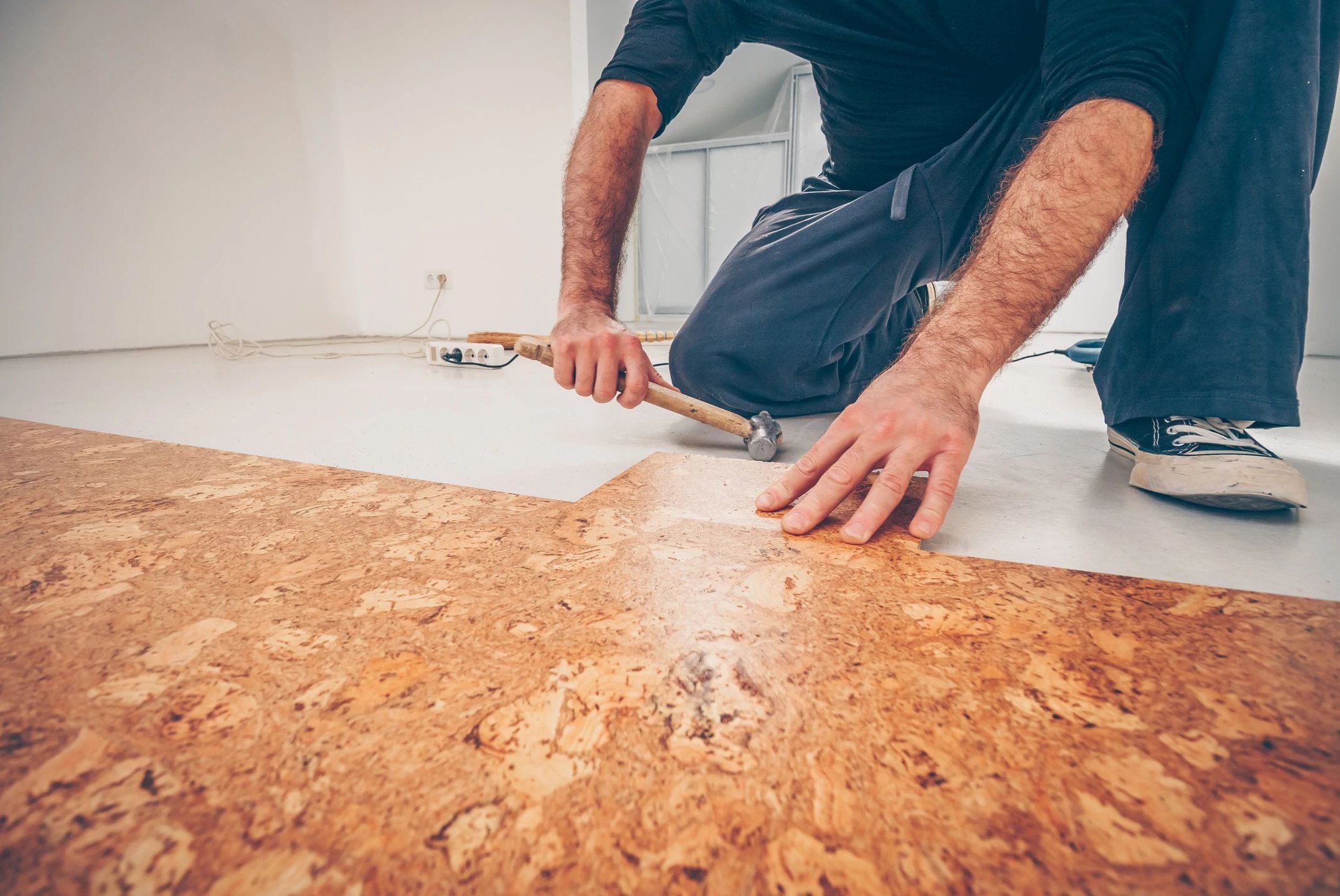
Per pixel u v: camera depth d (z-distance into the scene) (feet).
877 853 1.01
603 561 2.10
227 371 7.81
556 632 1.66
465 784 1.14
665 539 2.29
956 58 3.88
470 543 2.25
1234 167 2.84
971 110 4.15
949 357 2.51
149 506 2.64
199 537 2.31
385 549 2.20
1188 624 1.71
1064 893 0.94
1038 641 1.63
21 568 2.04
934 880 0.96
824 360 4.53
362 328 14.53
